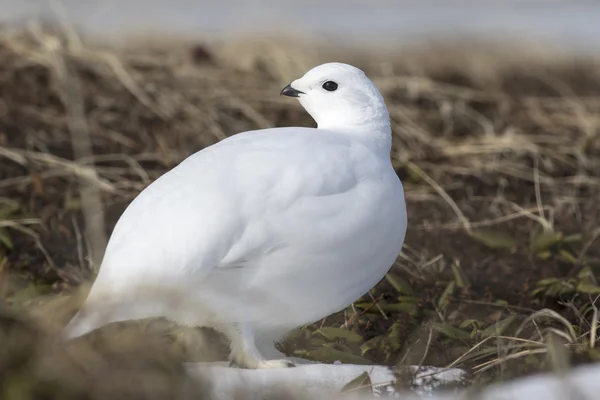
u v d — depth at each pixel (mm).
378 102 8797
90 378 6441
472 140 14711
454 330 8758
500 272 10992
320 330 9023
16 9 17391
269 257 7504
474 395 7070
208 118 14680
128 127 14258
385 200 7871
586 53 19547
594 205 12883
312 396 7332
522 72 18406
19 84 14727
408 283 10172
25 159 12914
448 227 12141
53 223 11648
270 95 15680
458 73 18047
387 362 8750
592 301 9750
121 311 7270
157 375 6527
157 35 18297
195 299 7570
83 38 16766
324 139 8062
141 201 7719
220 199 7434
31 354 6527
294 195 7527
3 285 9305
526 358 8031
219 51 17500
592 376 7305
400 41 19688
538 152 14211
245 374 7398
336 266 7727
